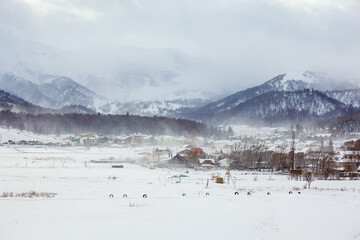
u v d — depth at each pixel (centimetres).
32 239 2994
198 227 3428
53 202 4825
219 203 4900
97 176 8900
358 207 4719
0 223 3547
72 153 17700
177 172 11188
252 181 8706
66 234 3142
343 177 10575
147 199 5238
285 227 3466
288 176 10175
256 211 4319
